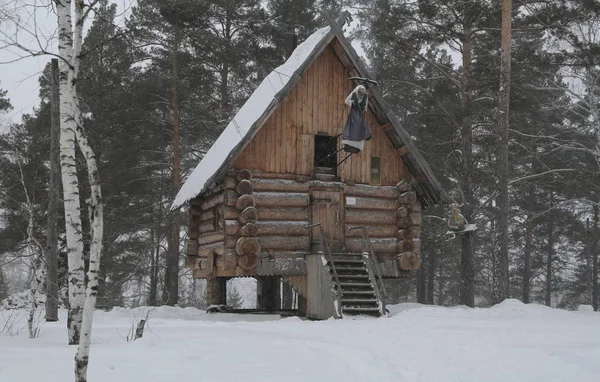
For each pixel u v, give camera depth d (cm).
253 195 1930
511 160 3494
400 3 2752
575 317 1652
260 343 1052
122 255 3716
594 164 3612
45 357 900
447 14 2670
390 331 1270
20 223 2934
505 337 1145
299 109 2031
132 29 999
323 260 1844
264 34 3178
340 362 870
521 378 768
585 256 4962
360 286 1845
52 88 2041
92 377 748
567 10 2500
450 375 786
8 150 2984
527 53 2720
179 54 2969
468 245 2678
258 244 1866
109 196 3166
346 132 1914
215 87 3303
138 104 3028
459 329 1299
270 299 2516
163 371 789
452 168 3231
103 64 3161
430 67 3566
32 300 1301
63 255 3139
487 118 3119
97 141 3102
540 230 4591
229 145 2000
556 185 3584
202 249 2169
